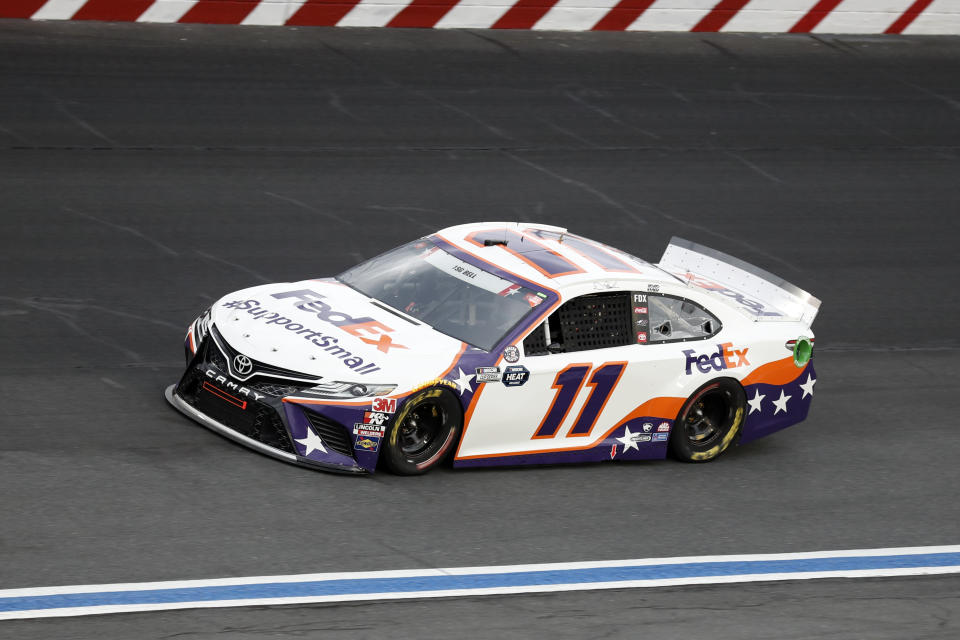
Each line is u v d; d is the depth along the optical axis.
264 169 46.62
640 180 50.03
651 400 29.16
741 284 33.12
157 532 22.47
